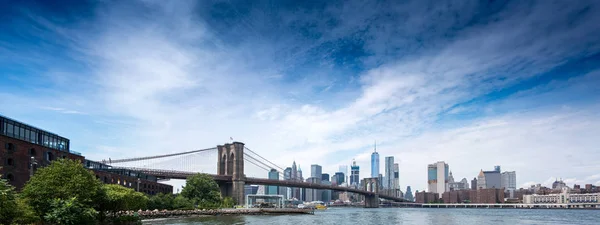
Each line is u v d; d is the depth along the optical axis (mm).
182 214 149000
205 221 123312
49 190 64688
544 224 150375
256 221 132875
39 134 100562
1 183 54094
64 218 62094
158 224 104938
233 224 112375
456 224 143500
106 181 132750
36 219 60000
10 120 89125
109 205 79250
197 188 185250
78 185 66625
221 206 187125
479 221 164500
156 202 150000
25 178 91000
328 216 189625
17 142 89188
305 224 124062
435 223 146625
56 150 103750
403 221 155500
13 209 54781
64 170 67875
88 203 69750
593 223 158125
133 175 164875
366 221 150750
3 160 84938
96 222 72938
